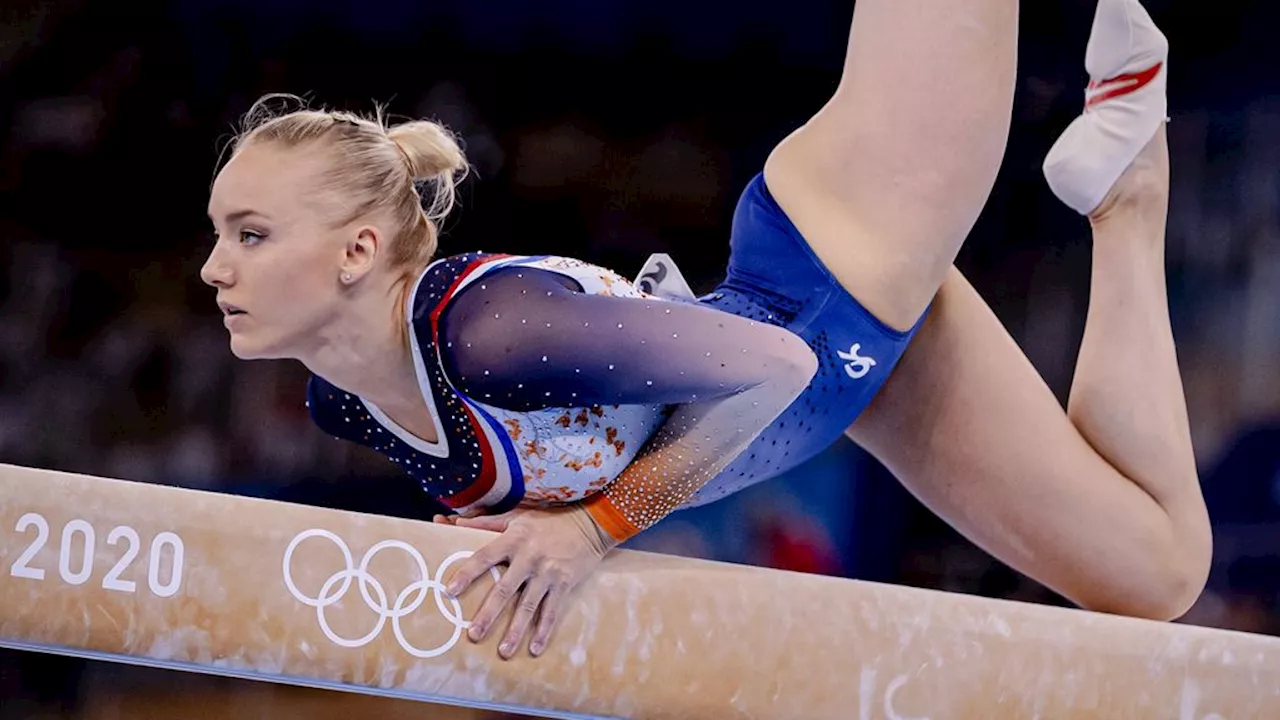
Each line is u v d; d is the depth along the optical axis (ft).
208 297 30.83
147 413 30.19
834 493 29.94
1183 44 32.17
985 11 13.69
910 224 13.80
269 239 12.29
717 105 32.71
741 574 12.53
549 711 12.28
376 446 13.76
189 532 11.47
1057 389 31.27
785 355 12.42
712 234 32.22
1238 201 31.81
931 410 15.51
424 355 12.37
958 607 12.84
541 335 11.75
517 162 32.09
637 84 32.60
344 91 31.96
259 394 30.32
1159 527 15.62
